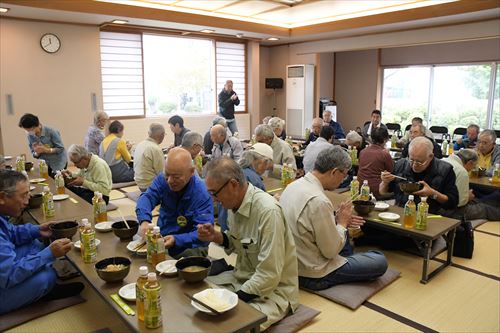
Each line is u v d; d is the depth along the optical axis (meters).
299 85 9.28
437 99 9.15
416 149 3.05
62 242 1.92
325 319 2.17
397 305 2.34
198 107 8.65
